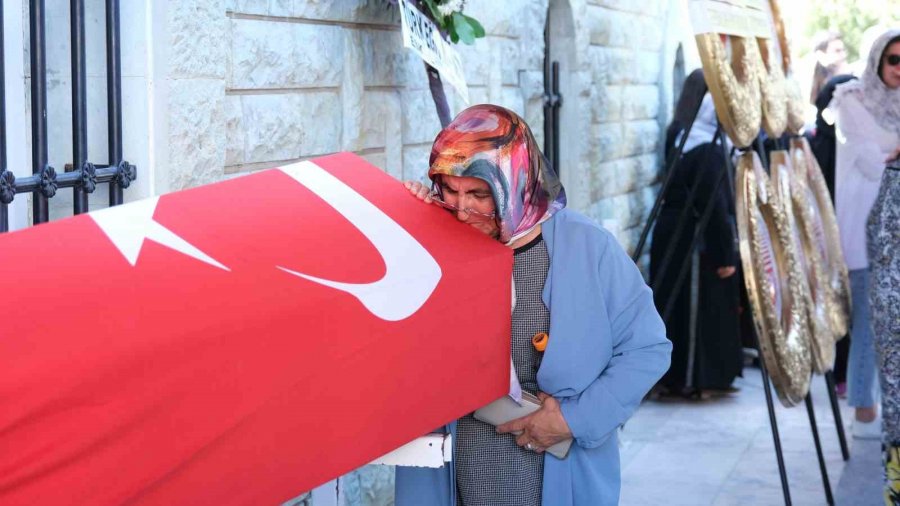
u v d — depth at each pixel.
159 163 3.07
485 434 2.62
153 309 1.64
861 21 26.16
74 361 1.50
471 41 4.18
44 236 1.72
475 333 2.33
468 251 2.37
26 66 2.82
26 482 1.45
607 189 7.66
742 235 4.73
